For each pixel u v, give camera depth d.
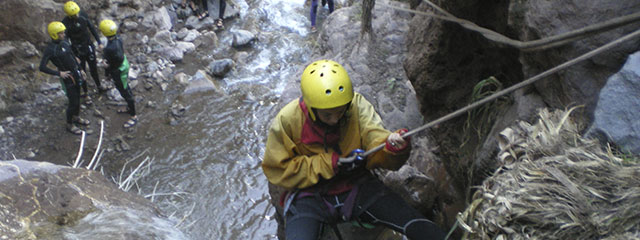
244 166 6.28
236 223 5.39
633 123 1.91
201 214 5.56
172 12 9.50
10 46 7.84
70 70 6.60
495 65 3.11
